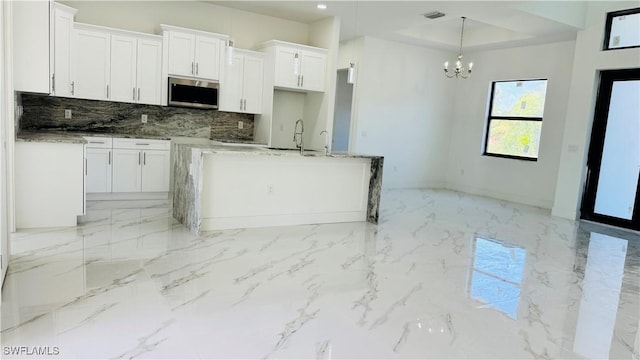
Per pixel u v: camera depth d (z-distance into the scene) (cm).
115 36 582
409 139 911
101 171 584
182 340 247
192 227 469
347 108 1000
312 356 240
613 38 644
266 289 329
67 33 539
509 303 333
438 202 771
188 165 478
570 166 686
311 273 371
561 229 605
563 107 763
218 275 351
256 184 506
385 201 749
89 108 607
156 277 339
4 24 371
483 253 463
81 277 330
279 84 658
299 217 541
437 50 914
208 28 661
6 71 382
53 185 450
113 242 419
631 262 459
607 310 330
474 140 916
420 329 281
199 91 636
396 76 870
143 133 646
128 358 226
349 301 317
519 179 831
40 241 409
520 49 827
